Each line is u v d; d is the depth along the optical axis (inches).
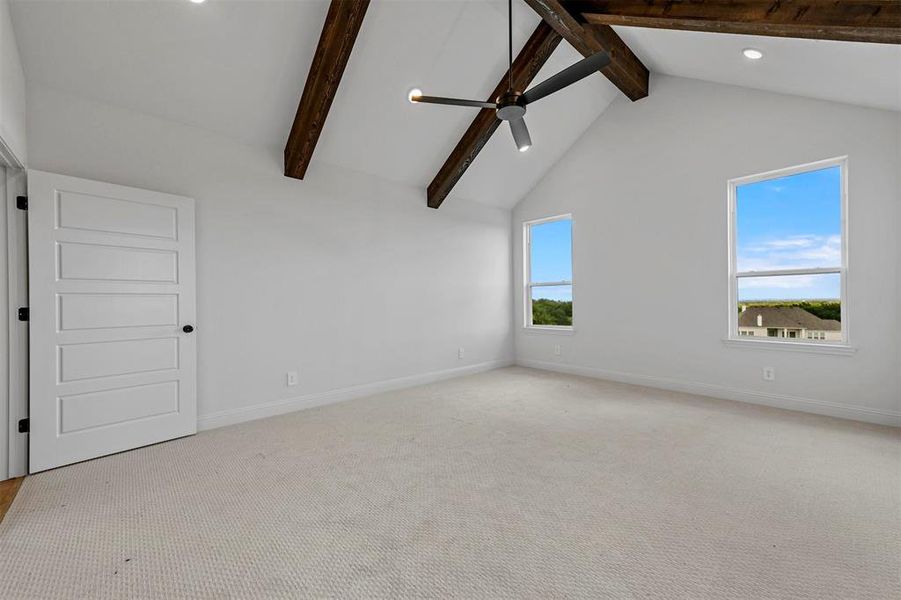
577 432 127.0
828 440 117.0
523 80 155.4
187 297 127.0
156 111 124.3
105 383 111.7
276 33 120.0
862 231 132.5
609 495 87.8
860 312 133.3
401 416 145.9
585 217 209.5
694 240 171.3
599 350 205.3
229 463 106.3
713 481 93.4
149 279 119.6
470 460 107.0
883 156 128.6
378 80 144.1
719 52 134.6
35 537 73.9
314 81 129.3
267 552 69.4
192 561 67.2
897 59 96.3
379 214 182.9
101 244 111.3
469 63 150.9
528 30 150.5
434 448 115.4
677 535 73.2
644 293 187.6
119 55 109.4
